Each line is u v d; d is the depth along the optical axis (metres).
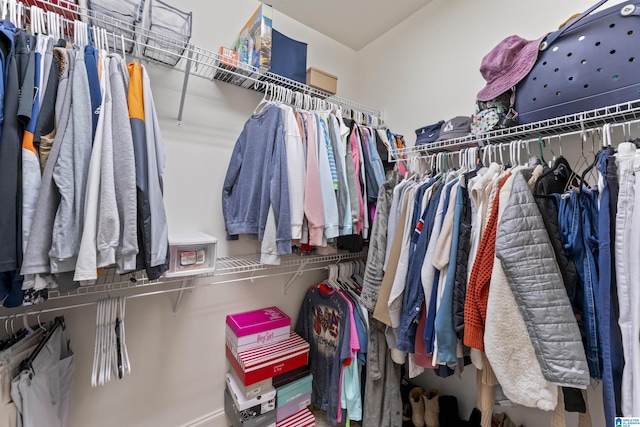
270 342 1.50
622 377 0.71
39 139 0.71
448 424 1.40
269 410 1.38
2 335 1.00
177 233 1.39
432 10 1.75
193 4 1.44
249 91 1.61
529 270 0.79
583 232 0.84
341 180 1.42
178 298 1.34
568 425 1.14
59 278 0.75
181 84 1.40
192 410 1.45
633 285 0.69
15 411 0.76
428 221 1.12
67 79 0.76
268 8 1.31
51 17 0.88
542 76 1.00
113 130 0.81
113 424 1.24
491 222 0.92
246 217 1.28
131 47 1.18
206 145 1.47
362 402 1.48
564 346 0.74
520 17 1.35
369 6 1.79
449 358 0.98
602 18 0.88
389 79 2.02
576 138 1.15
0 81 0.67
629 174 0.73
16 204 0.68
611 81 0.85
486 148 1.20
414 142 1.83
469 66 1.56
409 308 1.12
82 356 1.17
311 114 1.43
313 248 1.64
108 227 0.76
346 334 1.42
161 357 1.36
